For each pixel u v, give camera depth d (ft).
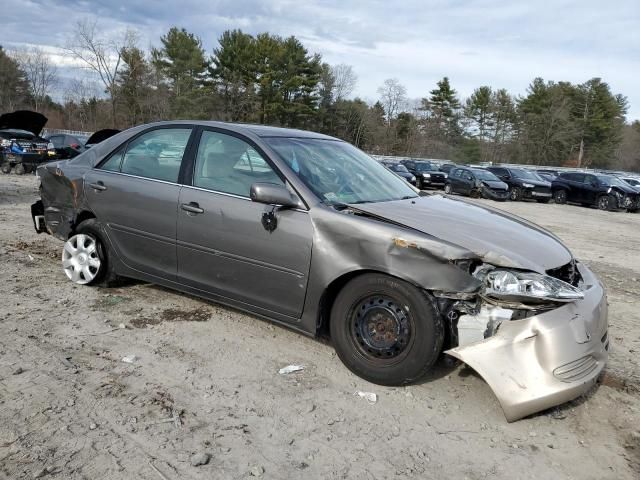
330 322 11.78
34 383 10.59
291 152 13.08
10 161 55.62
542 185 79.97
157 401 10.25
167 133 14.65
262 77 167.94
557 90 232.94
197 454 8.68
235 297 12.98
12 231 24.48
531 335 9.71
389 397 10.93
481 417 10.45
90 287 16.52
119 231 15.08
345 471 8.59
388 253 10.59
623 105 245.45
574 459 9.31
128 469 8.25
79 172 15.96
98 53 142.20
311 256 11.44
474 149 205.36
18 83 185.68
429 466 8.87
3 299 15.11
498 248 10.50
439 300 10.57
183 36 167.84
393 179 14.96
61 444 8.73
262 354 12.60
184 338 13.24
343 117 215.51
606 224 52.29
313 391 11.01
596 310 10.49
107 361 11.77
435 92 227.40
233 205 12.58
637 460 9.34
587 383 9.81
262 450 8.98
